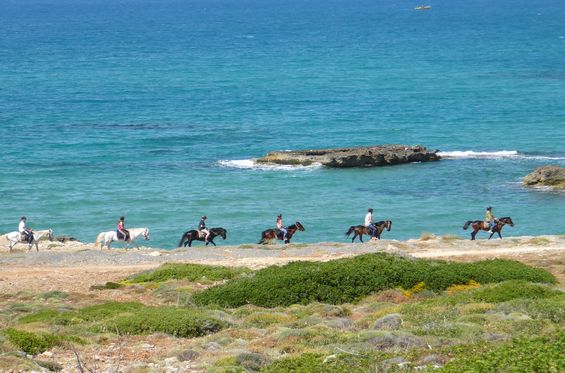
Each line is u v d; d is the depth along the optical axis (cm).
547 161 9412
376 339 2516
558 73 17188
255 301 3584
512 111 12775
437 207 7581
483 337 2503
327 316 3192
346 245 5488
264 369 2252
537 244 5475
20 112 12800
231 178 8781
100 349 2623
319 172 9038
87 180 8675
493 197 7888
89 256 5188
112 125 11856
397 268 3809
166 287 4022
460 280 3772
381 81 16412
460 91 14888
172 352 2514
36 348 2536
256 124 12025
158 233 6912
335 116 12638
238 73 18000
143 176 8862
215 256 5166
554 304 2972
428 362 2188
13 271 4756
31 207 7675
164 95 14800
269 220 7288
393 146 9738
